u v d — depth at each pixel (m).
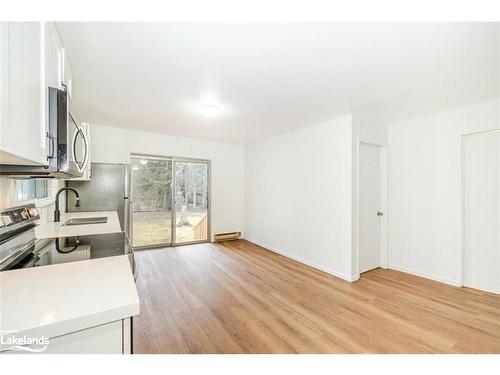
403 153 3.46
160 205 4.67
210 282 3.01
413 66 1.90
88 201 3.55
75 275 0.95
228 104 2.78
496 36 1.50
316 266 3.61
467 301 2.51
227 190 5.43
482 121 2.71
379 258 3.69
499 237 2.66
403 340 1.86
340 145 3.27
